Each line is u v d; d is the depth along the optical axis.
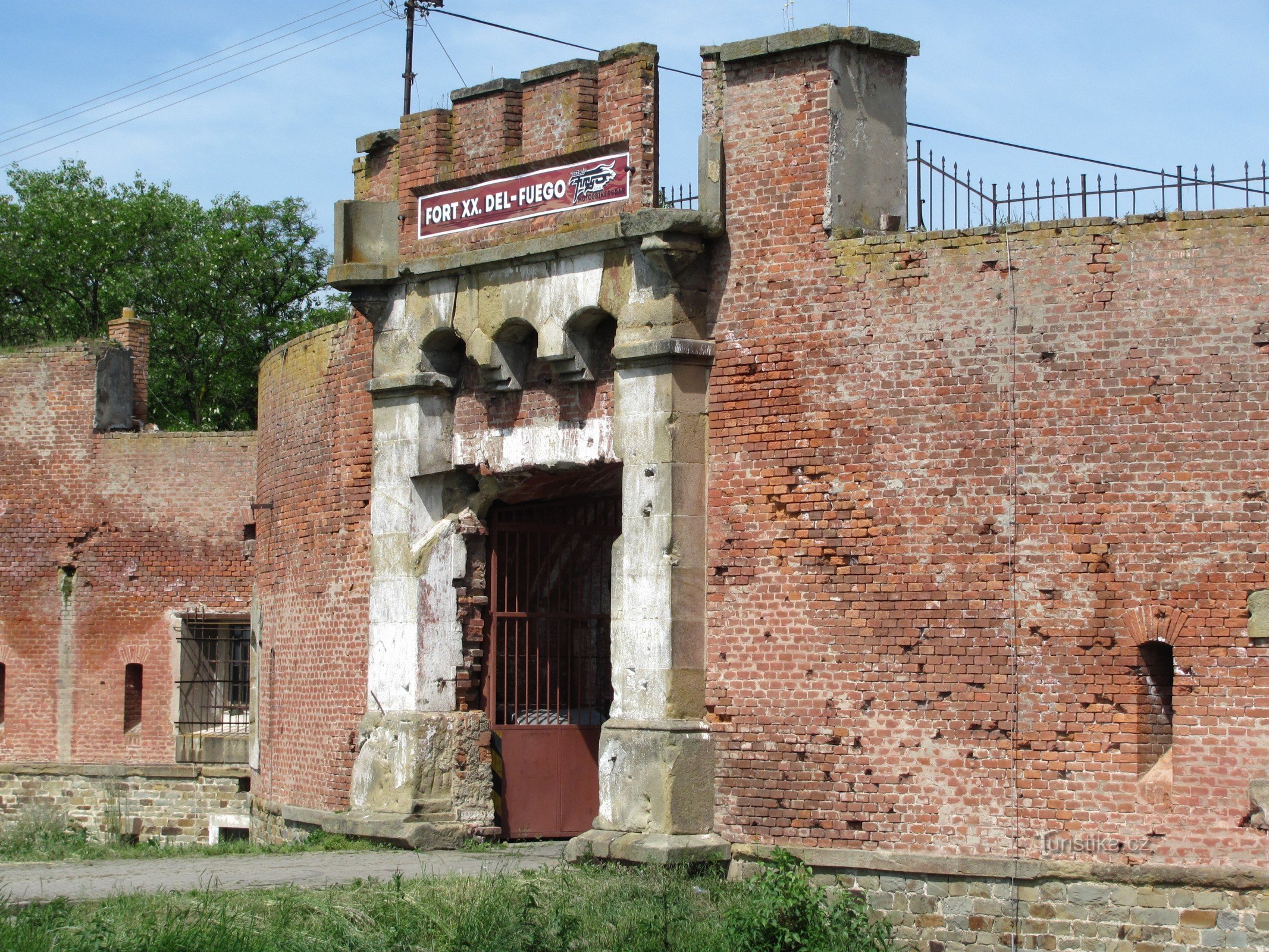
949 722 16.62
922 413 16.97
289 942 14.02
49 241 48.12
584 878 16.78
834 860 16.91
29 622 31.33
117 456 31.25
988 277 16.81
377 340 20.89
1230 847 15.52
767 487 17.64
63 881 16.78
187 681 30.64
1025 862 16.12
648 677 17.84
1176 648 15.85
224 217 50.38
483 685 20.39
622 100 18.80
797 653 17.36
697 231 17.92
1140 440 16.12
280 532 23.88
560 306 18.94
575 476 19.80
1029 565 16.44
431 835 19.39
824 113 17.62
